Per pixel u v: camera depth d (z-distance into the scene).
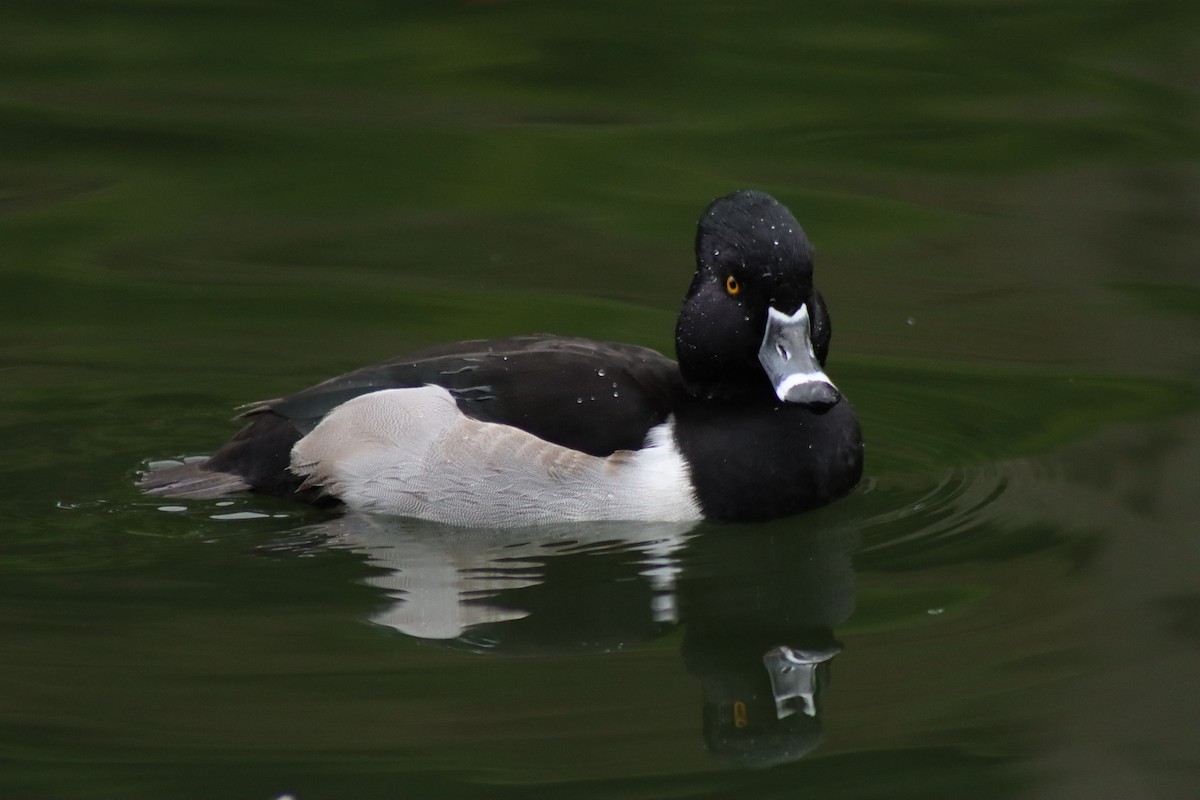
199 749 7.71
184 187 15.23
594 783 7.54
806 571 9.77
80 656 8.57
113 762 7.61
